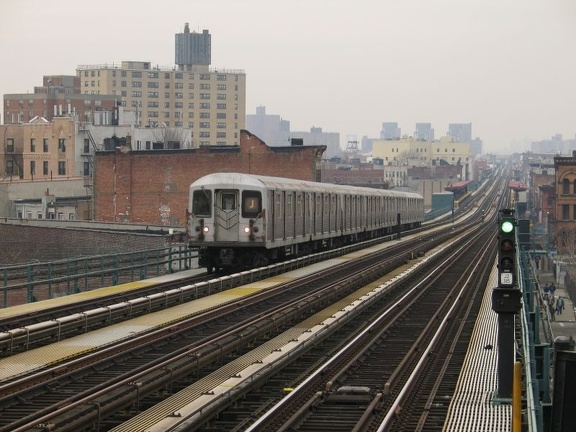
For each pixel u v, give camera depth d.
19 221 82.62
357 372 23.81
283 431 17.02
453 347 27.52
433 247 82.62
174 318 31.61
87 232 62.88
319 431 17.50
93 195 107.81
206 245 47.75
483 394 20.12
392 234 94.88
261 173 102.44
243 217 47.56
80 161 134.00
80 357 24.30
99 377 22.34
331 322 29.81
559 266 80.94
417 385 21.89
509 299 19.11
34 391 20.30
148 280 42.91
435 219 154.00
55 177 128.12
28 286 33.53
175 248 56.62
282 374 23.47
